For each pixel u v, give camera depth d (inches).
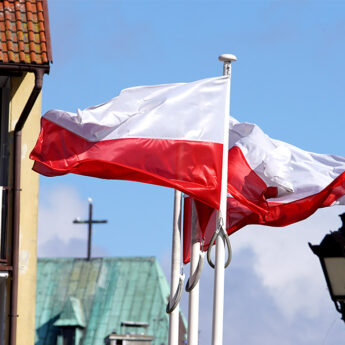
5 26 1684.3
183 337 4205.2
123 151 1422.2
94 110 1417.3
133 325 4503.0
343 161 1649.9
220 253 1438.2
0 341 1701.5
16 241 1684.3
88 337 4559.5
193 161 1430.9
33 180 1723.7
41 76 1628.9
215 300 1437.0
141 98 1439.5
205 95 1449.3
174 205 1670.8
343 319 1364.4
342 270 1369.3
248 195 1562.5
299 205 1640.0
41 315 4630.9
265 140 1571.1
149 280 4675.2
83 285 4694.9
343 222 1375.5
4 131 1731.1
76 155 1419.8
